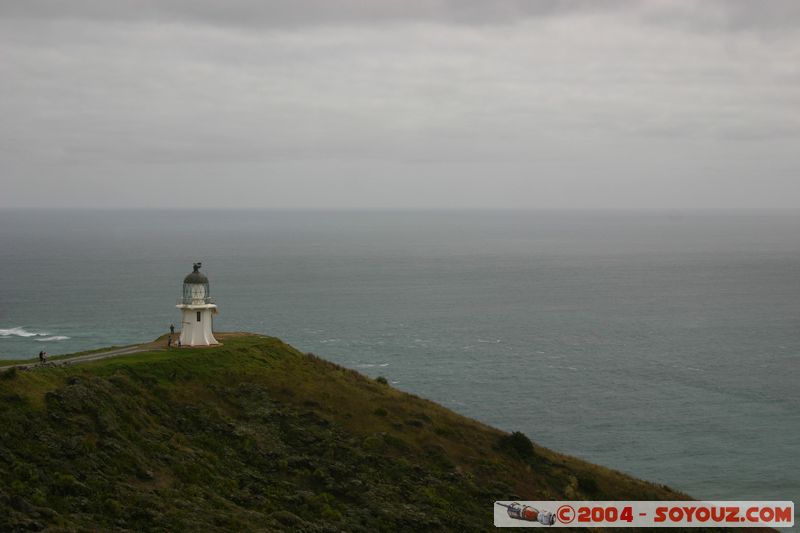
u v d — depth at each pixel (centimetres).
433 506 5041
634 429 10862
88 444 4331
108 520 3769
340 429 5744
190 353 6169
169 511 3978
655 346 16838
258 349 6644
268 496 4662
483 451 6059
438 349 16188
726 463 9638
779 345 17038
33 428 4322
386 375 13688
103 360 5759
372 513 4775
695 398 12475
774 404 12181
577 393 12688
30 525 3438
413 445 5816
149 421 4994
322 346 16312
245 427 5375
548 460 6338
